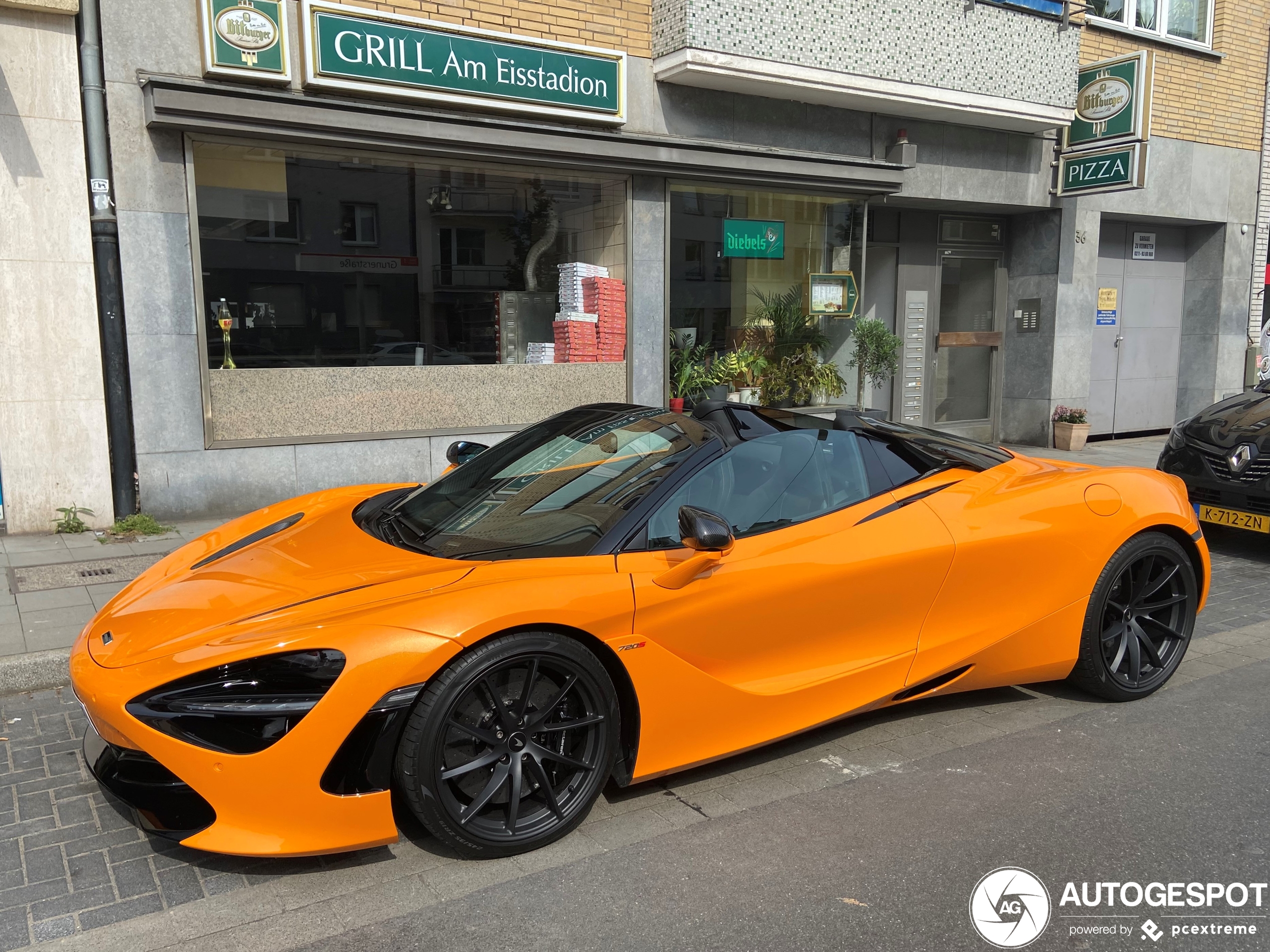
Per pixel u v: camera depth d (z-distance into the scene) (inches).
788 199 379.9
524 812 112.4
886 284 446.3
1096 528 151.2
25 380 249.9
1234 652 186.9
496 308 317.7
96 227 252.1
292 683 100.0
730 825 118.4
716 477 130.0
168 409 265.4
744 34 325.1
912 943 95.0
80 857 111.2
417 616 104.0
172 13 253.0
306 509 155.4
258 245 274.4
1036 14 396.2
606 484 131.6
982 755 138.8
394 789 109.5
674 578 117.6
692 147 335.3
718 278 366.0
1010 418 487.2
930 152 406.0
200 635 105.9
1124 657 159.9
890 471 145.9
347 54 267.6
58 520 258.2
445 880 106.1
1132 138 408.2
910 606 137.7
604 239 335.6
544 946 94.5
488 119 292.4
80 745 142.0
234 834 99.8
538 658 108.2
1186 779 131.2
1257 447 253.3
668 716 119.0
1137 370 528.4
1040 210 459.2
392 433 301.7
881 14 353.4
